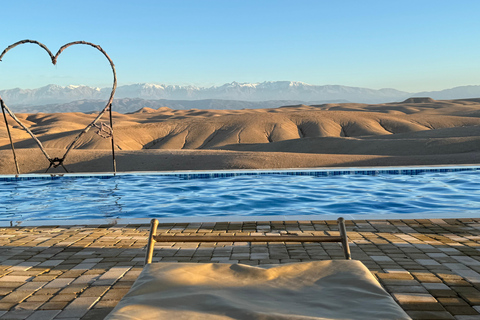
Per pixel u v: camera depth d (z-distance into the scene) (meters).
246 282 2.16
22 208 9.73
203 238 2.75
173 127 93.25
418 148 31.34
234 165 19.69
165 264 2.43
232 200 10.22
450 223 6.19
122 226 6.33
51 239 5.56
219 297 1.93
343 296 1.95
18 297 3.54
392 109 181.00
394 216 6.68
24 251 4.99
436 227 5.96
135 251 4.92
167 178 13.45
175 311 1.78
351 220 6.44
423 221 6.32
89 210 9.42
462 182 12.26
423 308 3.18
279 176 13.64
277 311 1.78
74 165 20.91
